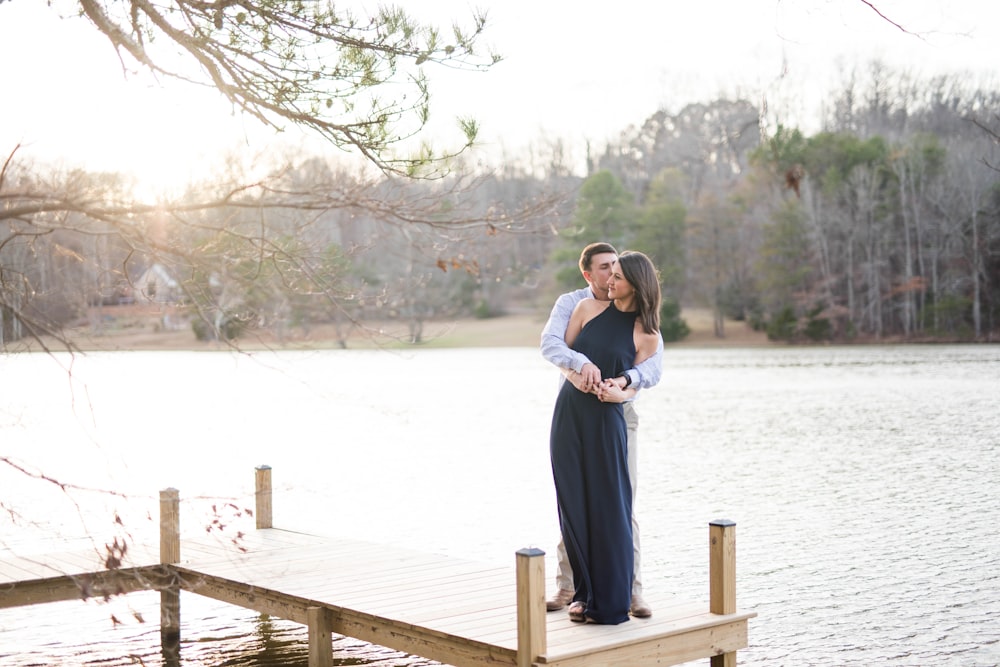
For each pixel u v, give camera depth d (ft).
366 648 23.81
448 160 15.21
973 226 181.98
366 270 94.17
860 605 26.55
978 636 23.95
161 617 25.02
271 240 15.65
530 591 15.53
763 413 77.30
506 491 46.09
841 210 197.98
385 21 14.49
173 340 157.69
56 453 59.72
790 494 43.50
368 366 154.51
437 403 92.27
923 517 38.11
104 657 23.25
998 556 31.78
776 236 199.93
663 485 46.47
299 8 14.40
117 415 83.20
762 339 206.28
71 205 13.46
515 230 17.80
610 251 17.56
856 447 57.72
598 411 16.97
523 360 173.06
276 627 25.63
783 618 25.52
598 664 15.99
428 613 18.57
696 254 216.74
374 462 56.03
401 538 35.88
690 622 17.30
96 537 34.63
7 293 14.82
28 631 25.26
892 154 194.18
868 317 198.29
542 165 238.89
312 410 87.86
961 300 186.80
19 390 103.30
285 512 40.96
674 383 109.70
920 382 101.91
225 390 110.01
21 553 31.94
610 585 16.97
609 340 17.17
